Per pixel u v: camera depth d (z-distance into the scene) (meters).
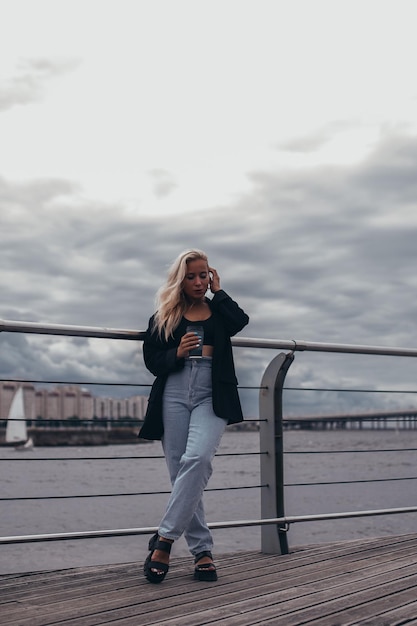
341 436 81.06
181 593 2.92
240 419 3.27
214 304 3.28
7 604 2.75
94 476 49.38
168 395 3.27
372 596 2.82
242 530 19.03
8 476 51.88
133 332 3.43
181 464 3.19
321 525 20.30
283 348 3.78
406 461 67.44
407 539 4.11
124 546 15.15
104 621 2.51
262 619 2.52
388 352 4.18
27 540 3.02
